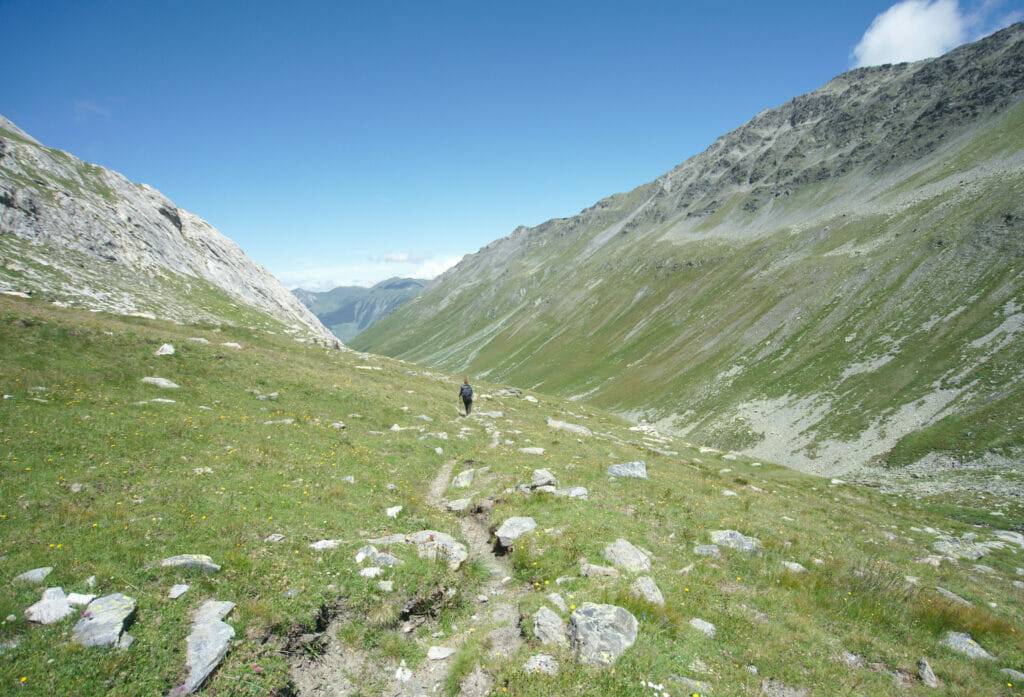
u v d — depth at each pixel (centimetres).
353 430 2791
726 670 1020
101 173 9062
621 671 966
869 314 12638
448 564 1423
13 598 934
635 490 2214
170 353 3117
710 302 19462
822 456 8738
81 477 1516
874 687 1028
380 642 1133
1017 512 4472
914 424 8419
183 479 1647
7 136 7538
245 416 2509
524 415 4494
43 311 3203
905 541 2358
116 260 7031
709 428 11500
